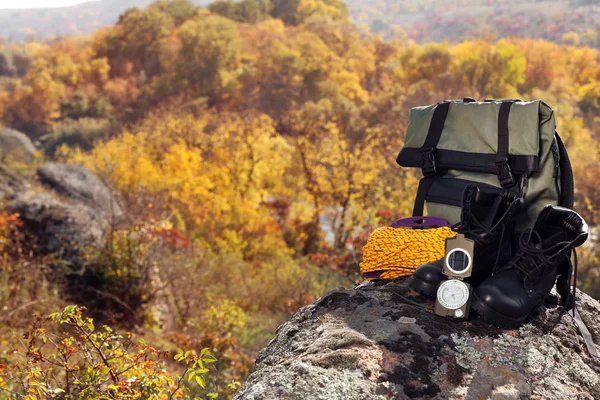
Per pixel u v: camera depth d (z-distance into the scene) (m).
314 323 1.97
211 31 85.50
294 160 26.19
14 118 76.00
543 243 2.07
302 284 11.95
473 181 2.36
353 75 86.69
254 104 77.44
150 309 8.41
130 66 93.31
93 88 83.56
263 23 114.06
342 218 22.00
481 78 71.88
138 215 9.41
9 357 4.23
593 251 15.70
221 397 4.48
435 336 1.79
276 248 18.45
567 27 180.75
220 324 8.59
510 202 2.05
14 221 7.84
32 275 7.29
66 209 8.67
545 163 2.24
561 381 1.74
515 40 93.25
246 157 26.48
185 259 11.79
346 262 10.23
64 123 73.31
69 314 2.35
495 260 2.05
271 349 2.00
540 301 2.02
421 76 80.12
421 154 2.43
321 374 1.57
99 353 2.31
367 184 22.20
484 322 1.92
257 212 20.98
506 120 2.25
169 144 33.06
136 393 2.20
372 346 1.72
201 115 43.06
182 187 20.53
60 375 2.93
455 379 1.65
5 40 109.62
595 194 26.31
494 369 1.71
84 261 8.10
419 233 2.28
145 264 8.57
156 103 79.00
